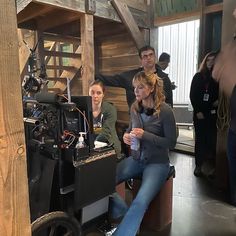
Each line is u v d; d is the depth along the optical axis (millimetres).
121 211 1850
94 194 1495
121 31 4051
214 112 3201
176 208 2467
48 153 1442
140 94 1912
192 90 3227
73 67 4301
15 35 669
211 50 3834
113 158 1596
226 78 1227
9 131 677
